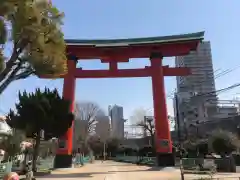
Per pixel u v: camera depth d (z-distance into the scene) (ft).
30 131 99.96
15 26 45.37
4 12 44.32
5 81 47.75
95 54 120.06
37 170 104.63
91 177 87.66
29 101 98.48
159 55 118.73
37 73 50.60
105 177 87.40
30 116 98.58
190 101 263.90
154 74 116.78
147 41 116.67
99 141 341.62
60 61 51.44
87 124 275.39
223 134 111.96
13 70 48.08
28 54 47.67
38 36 46.73
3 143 92.38
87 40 117.60
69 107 109.40
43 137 106.73
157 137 112.27
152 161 157.07
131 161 217.15
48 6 48.42
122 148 317.01
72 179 81.61
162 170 105.81
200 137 207.92
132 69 118.93
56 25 49.62
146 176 87.76
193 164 105.19
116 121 382.63
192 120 254.88
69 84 117.39
